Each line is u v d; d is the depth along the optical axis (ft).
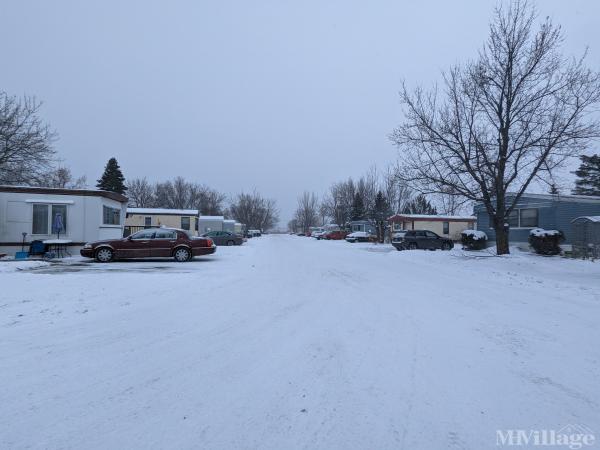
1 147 70.85
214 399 13.66
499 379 15.46
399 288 37.22
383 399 13.73
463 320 24.68
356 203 204.54
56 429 11.62
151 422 12.09
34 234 65.10
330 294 33.65
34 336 20.68
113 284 36.70
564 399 13.80
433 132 63.62
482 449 10.81
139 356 17.81
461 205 70.23
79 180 196.54
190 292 34.01
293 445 10.94
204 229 160.15
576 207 80.74
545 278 45.16
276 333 21.67
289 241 167.43
